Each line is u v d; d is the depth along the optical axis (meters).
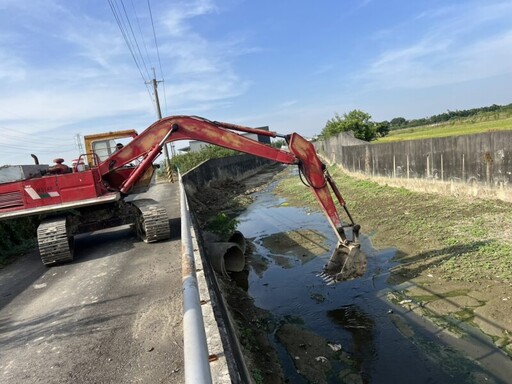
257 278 10.07
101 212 9.91
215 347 3.56
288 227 14.84
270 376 5.68
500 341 5.86
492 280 7.49
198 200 21.72
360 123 38.41
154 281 7.00
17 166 9.19
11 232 11.60
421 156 15.55
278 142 66.31
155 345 4.84
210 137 8.39
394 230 11.60
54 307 6.42
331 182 8.06
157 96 36.69
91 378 4.30
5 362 4.87
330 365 6.09
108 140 13.25
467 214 11.45
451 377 5.40
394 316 7.08
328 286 8.82
